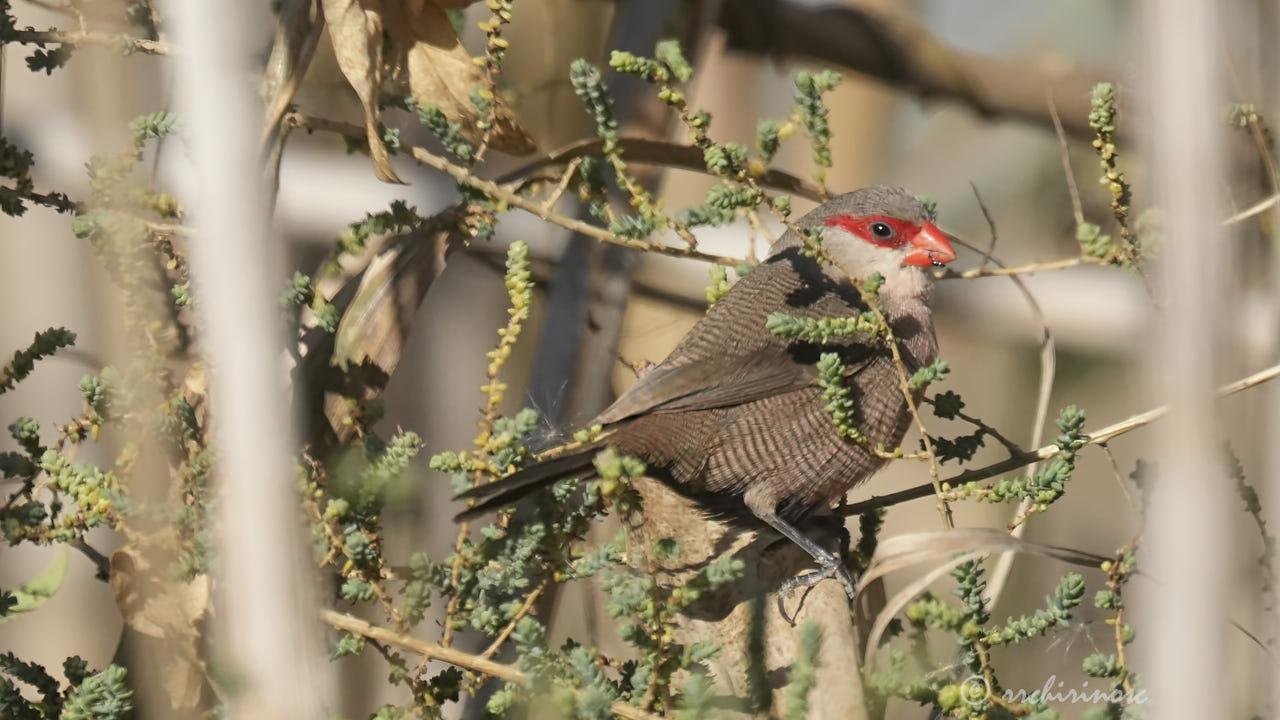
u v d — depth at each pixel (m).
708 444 8.00
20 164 6.06
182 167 6.49
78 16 5.95
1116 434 5.86
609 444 7.72
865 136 13.57
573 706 5.01
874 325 6.49
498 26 6.67
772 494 8.09
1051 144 12.43
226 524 4.38
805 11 11.42
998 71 11.47
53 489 5.74
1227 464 5.07
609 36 9.92
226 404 4.38
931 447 6.23
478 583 5.69
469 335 11.30
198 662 5.56
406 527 6.45
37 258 9.14
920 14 13.42
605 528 7.96
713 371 8.03
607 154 6.98
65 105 9.08
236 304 4.38
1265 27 5.36
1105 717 5.19
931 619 5.60
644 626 5.70
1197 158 4.22
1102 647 7.84
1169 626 4.34
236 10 4.45
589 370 8.75
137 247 5.55
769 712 5.87
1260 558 5.23
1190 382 4.28
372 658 7.77
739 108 13.22
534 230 9.32
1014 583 11.02
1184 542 4.30
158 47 5.69
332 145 10.52
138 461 5.50
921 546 5.46
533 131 10.66
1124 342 11.48
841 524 8.58
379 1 6.64
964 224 12.94
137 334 5.59
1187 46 4.21
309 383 6.80
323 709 4.47
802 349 8.11
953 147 13.36
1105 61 12.45
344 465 5.98
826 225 8.85
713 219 7.00
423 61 6.76
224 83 4.40
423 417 11.11
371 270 7.06
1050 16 12.90
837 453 8.18
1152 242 5.51
